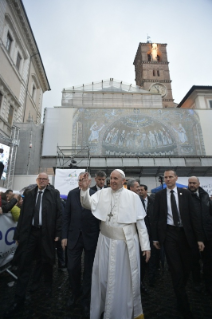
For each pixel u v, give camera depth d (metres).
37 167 18.89
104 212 3.18
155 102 23.48
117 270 2.86
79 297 3.88
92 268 3.29
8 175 15.23
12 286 4.51
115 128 20.09
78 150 19.22
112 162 18.95
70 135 19.64
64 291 4.22
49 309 3.41
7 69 18.36
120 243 2.97
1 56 17.16
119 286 2.82
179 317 3.13
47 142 19.28
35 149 19.33
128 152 19.53
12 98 19.23
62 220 4.07
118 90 25.08
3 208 4.75
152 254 4.84
